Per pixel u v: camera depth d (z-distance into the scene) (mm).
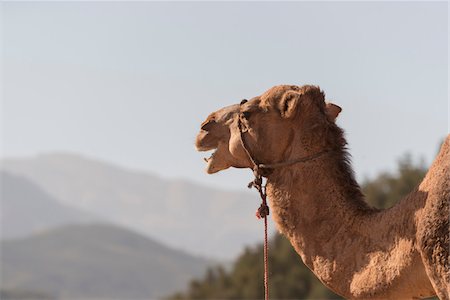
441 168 9773
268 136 11016
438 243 9508
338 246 10375
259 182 11125
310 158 10781
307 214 10664
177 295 78188
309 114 10922
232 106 11617
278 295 60094
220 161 11570
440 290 9516
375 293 9961
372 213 10375
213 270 79188
